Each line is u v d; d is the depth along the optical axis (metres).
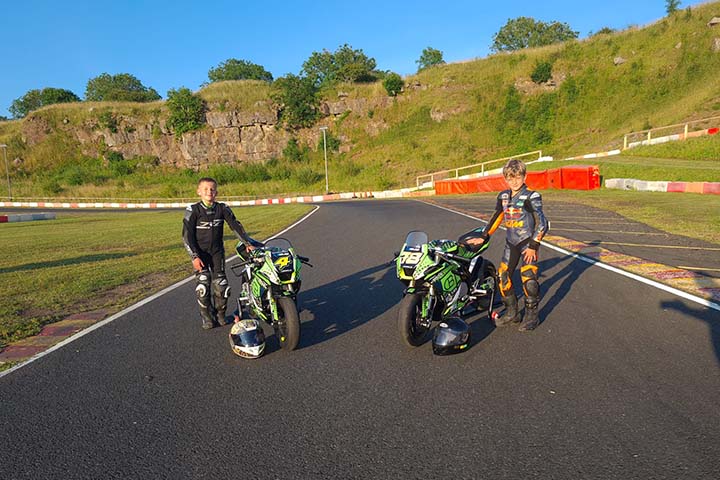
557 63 51.91
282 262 4.88
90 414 3.65
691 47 45.75
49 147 60.31
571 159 32.50
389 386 3.98
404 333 4.67
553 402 3.59
